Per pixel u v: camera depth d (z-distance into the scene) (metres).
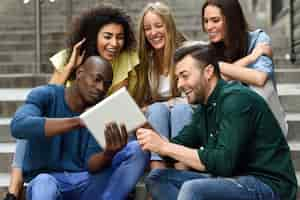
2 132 4.32
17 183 3.04
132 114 2.71
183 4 8.05
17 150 3.08
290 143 4.13
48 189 2.76
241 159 2.68
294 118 4.32
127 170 2.90
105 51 3.39
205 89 2.74
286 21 7.80
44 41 6.21
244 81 3.24
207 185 2.59
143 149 2.75
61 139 2.97
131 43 3.51
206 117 2.79
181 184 2.82
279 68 7.00
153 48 3.56
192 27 7.80
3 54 6.89
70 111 2.95
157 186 2.85
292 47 7.00
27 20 6.81
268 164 2.67
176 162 2.99
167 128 3.27
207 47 2.78
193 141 2.93
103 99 2.89
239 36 3.30
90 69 2.86
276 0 9.03
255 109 2.65
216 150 2.61
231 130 2.60
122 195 2.90
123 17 3.43
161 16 3.48
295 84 5.81
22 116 2.81
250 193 2.61
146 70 3.56
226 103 2.64
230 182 2.61
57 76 3.36
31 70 6.70
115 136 2.70
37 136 2.78
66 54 3.44
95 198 2.94
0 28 6.93
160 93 3.55
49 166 2.99
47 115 2.95
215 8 3.28
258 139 2.68
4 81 5.98
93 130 2.72
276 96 3.34
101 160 2.84
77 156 3.00
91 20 3.39
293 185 2.70
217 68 2.76
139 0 6.64
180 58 2.76
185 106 3.27
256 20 9.30
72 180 2.94
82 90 2.88
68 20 6.12
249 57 3.29
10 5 6.91
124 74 3.48
